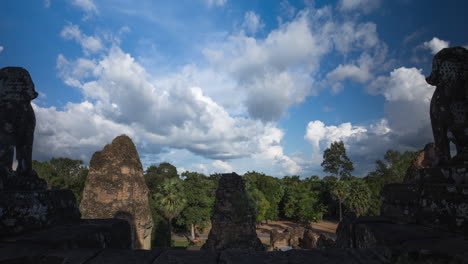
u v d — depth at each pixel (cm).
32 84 479
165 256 290
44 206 406
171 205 3366
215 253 301
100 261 277
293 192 5866
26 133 460
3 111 443
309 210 5416
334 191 4672
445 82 432
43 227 397
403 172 4203
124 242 483
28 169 458
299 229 3366
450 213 356
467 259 254
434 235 343
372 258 286
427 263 271
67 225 434
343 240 528
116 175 2000
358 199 4278
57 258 283
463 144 412
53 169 4134
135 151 2186
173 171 5494
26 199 382
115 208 1939
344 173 5772
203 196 4297
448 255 270
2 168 411
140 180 2162
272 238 3372
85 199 1969
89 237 375
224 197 1580
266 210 5309
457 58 431
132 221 1977
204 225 4428
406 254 280
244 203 1580
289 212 5797
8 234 350
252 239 1534
